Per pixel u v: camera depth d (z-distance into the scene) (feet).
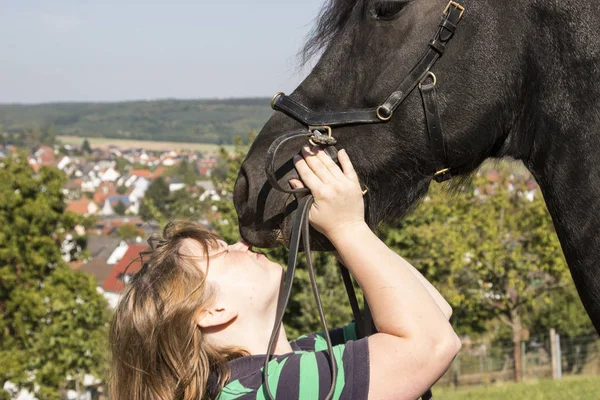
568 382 39.55
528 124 6.55
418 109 6.35
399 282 5.57
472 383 54.60
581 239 6.32
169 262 6.01
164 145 430.20
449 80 6.30
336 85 6.58
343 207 5.75
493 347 59.21
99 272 115.85
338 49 6.65
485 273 57.93
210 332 6.02
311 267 5.73
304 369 5.56
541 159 6.55
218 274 6.03
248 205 6.57
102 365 51.57
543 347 55.88
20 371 52.21
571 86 6.24
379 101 6.39
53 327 51.90
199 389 5.79
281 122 6.69
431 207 53.98
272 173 6.06
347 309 34.83
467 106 6.33
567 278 57.57
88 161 386.52
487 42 6.25
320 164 5.99
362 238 5.70
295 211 6.34
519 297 60.44
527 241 58.70
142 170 339.98
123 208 280.72
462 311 61.11
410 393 5.44
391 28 6.37
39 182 59.31
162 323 5.79
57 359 52.29
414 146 6.45
